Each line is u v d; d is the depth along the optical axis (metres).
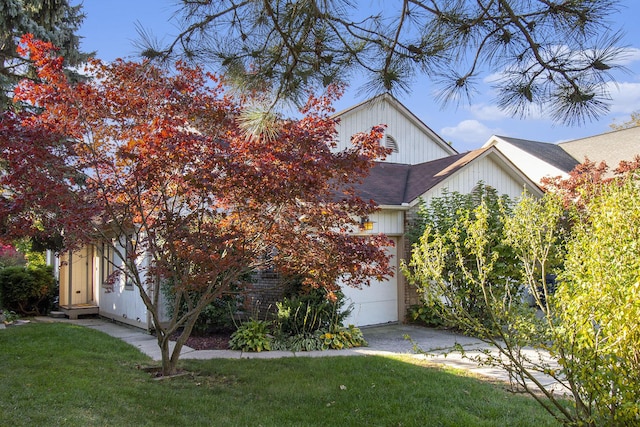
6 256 19.00
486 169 13.09
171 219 6.18
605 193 4.19
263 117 4.63
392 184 12.91
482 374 6.76
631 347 3.02
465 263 7.42
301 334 8.91
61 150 5.98
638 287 2.85
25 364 6.84
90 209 5.91
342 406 5.39
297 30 4.34
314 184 5.69
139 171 5.66
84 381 6.00
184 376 6.72
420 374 6.68
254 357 7.97
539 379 6.46
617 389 3.13
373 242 6.80
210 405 5.40
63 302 14.33
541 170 20.30
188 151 5.50
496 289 4.66
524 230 4.28
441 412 5.11
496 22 3.76
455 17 3.85
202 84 6.20
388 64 4.24
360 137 6.41
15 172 5.60
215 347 8.92
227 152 5.56
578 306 3.19
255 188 5.59
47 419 4.64
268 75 4.46
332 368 7.06
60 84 5.95
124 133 6.18
